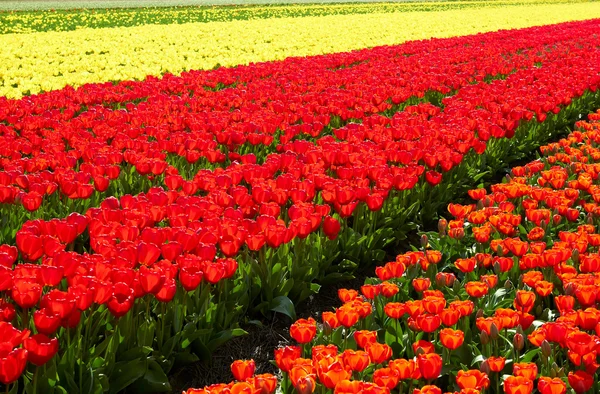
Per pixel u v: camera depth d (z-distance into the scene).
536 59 16.17
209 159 7.26
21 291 3.62
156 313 4.61
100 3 43.38
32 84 13.05
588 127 9.31
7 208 5.89
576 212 5.70
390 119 9.13
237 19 32.34
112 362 3.91
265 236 4.73
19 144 7.44
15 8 37.31
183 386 4.42
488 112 9.59
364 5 46.22
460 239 5.80
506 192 6.23
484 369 3.34
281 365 3.27
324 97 10.58
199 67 16.56
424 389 2.87
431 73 13.33
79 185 5.77
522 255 4.77
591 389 3.45
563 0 56.66
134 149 7.56
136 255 4.25
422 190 7.05
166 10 36.75
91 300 3.64
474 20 33.03
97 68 15.62
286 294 5.13
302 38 23.61
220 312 4.62
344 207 5.53
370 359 3.40
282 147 7.92
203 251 4.39
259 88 11.74
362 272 6.09
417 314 3.85
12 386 3.89
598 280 4.16
